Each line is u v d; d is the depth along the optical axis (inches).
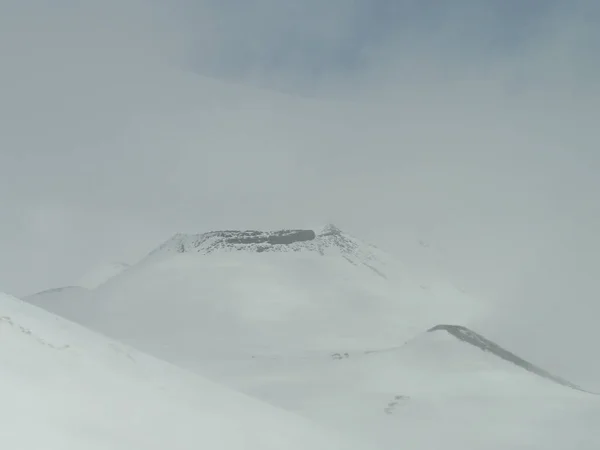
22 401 1077.8
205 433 1353.3
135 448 1123.3
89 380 1309.1
